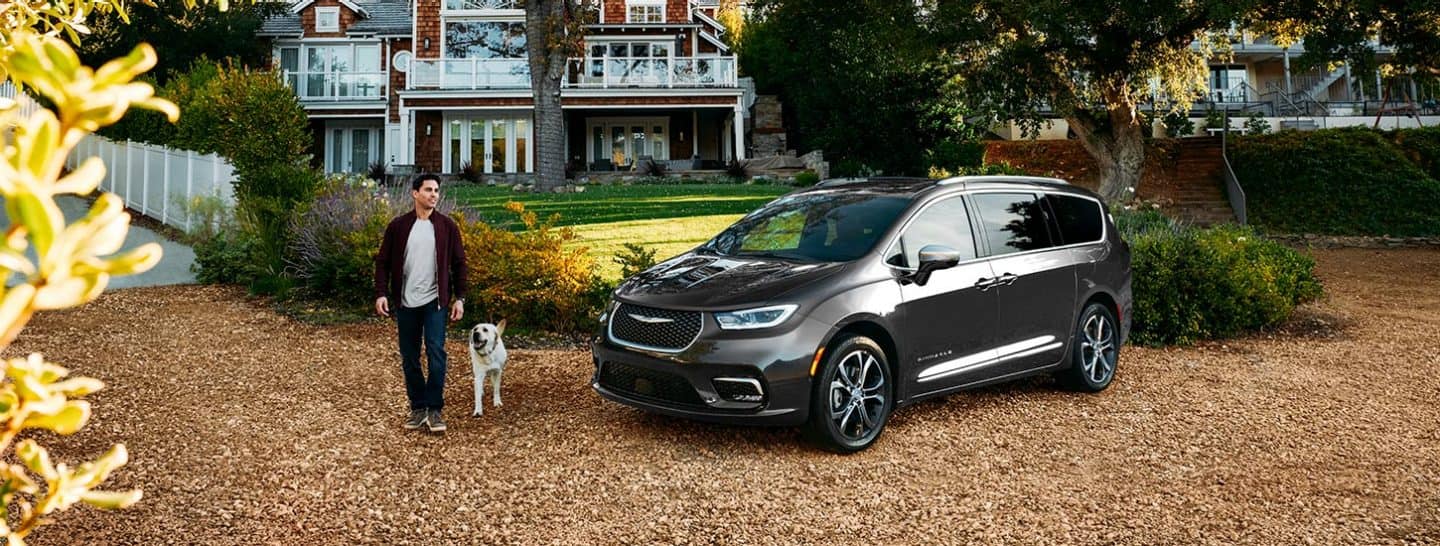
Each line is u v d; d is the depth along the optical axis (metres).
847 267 5.52
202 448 5.23
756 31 39.53
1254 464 5.18
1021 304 6.28
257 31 32.50
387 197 11.37
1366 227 22.61
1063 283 6.62
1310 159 25.62
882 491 4.62
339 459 5.09
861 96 30.31
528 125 31.05
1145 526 4.18
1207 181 26.59
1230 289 9.39
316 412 6.08
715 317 5.16
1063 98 23.86
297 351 7.94
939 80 29.36
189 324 8.98
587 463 5.05
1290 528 4.16
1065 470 5.01
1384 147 25.97
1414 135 26.92
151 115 20.34
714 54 33.50
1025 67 23.30
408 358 5.74
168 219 15.68
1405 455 5.39
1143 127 30.66
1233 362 8.23
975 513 4.32
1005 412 6.25
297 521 4.14
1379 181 24.16
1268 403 6.65
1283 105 36.72
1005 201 6.65
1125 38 22.69
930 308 5.70
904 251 5.84
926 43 22.25
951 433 5.70
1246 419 6.18
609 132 33.28
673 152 33.50
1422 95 32.84
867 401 5.47
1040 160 30.95
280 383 6.85
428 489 4.62
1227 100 40.66
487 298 8.91
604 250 12.16
